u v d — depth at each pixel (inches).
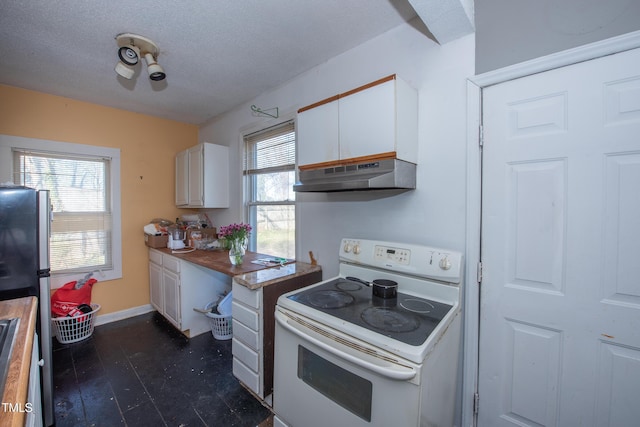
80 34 69.0
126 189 123.0
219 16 63.3
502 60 53.1
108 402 69.9
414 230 65.7
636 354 43.1
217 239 121.9
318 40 73.2
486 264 56.0
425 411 39.1
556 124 48.4
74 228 111.0
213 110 124.1
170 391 74.2
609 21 43.4
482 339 56.7
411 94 61.5
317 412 48.0
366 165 59.9
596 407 46.2
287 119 95.6
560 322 48.8
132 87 99.4
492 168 54.8
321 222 86.3
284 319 53.6
